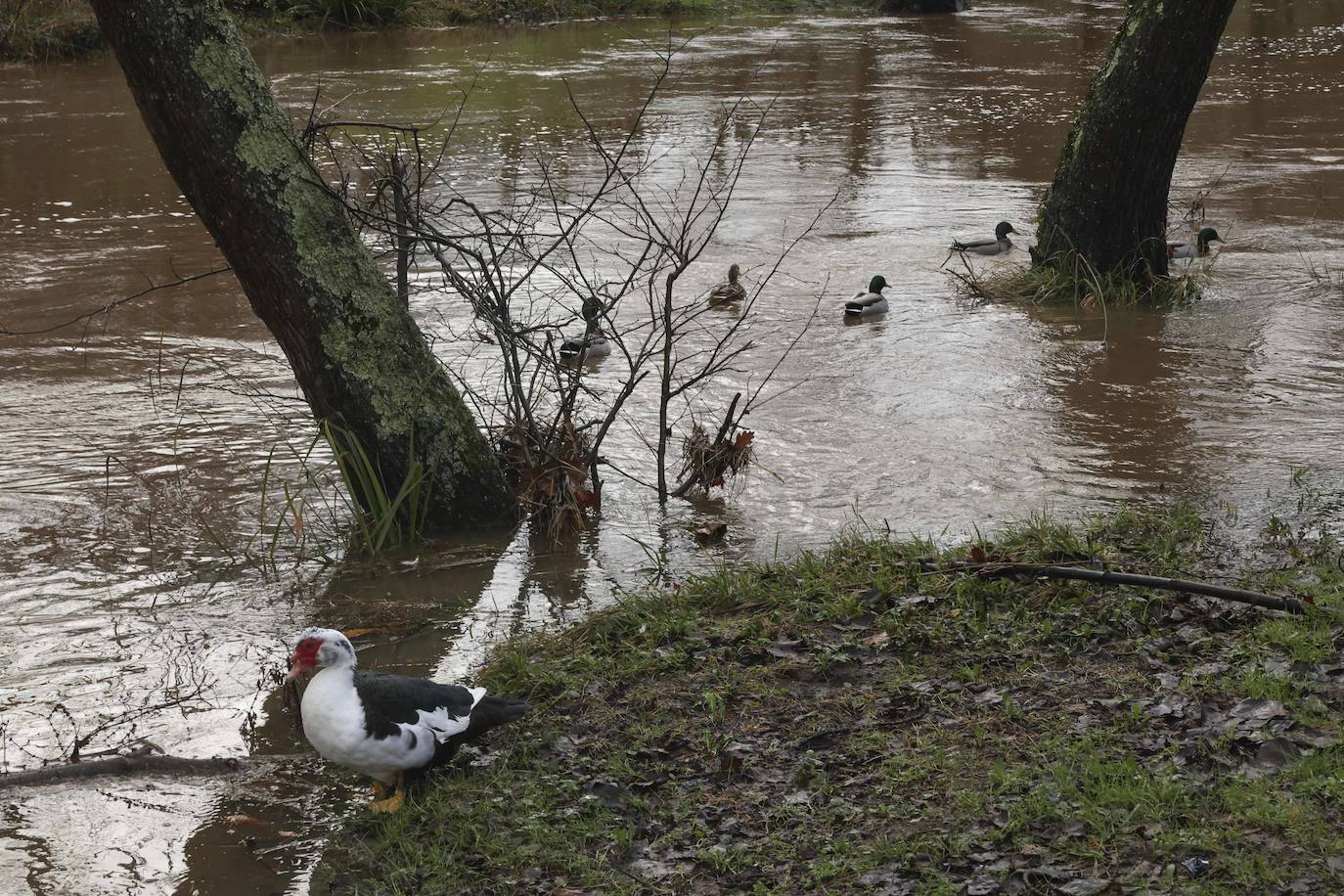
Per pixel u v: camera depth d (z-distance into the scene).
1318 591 6.55
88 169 20.08
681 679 6.25
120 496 9.10
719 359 12.16
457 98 25.45
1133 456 9.49
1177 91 13.51
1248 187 18.84
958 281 14.84
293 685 6.28
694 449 9.08
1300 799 4.80
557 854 5.05
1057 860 4.67
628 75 28.53
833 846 4.91
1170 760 5.17
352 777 5.84
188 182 7.95
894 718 5.78
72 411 10.77
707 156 21.14
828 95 26.89
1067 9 42.22
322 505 9.02
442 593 7.73
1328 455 9.31
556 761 5.70
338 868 5.19
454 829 5.29
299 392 11.24
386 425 8.30
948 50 33.16
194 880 5.13
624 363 12.15
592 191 18.58
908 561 7.29
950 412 10.63
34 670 6.80
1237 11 41.09
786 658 6.34
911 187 19.33
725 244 16.30
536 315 13.30
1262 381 11.20
